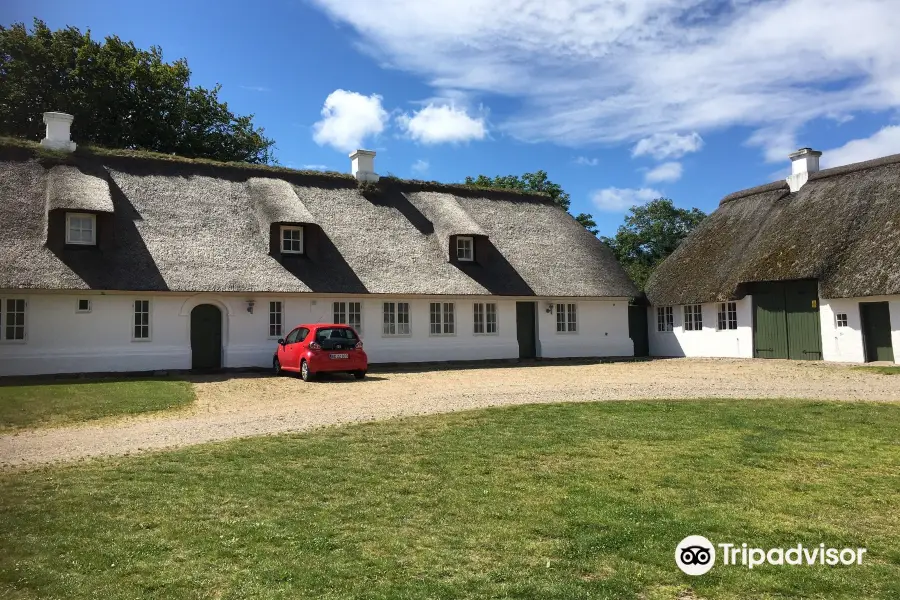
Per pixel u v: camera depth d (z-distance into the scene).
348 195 26.00
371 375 19.08
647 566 4.88
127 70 33.34
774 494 6.50
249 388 15.76
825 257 21.53
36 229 18.84
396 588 4.52
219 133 39.25
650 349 29.62
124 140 33.84
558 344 26.31
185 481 7.15
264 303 21.08
